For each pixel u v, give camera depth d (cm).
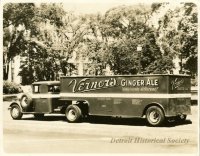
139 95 1614
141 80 1612
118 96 1659
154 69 3042
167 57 3039
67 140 1470
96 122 1864
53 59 3497
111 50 3184
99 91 1706
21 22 3500
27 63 3512
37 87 1897
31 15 3497
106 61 3231
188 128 1575
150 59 3072
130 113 1631
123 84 1652
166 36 3102
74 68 3456
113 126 1692
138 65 3078
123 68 3133
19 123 1841
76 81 1764
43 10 3481
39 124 1792
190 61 3017
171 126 1639
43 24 3519
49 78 3541
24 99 1934
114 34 3300
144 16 3231
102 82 1702
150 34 3134
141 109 1609
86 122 1858
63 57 3478
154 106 1581
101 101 1698
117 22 3300
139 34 3172
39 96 1888
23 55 3519
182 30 3061
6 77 3512
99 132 1561
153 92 1585
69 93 1778
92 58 3338
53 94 1866
